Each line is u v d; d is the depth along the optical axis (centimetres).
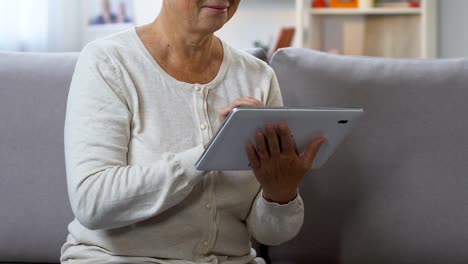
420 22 420
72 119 154
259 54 193
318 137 146
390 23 425
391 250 182
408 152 183
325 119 141
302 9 420
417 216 181
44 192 184
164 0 161
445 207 180
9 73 189
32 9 418
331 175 185
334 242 184
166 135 156
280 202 157
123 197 146
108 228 151
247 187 161
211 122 161
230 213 162
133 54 159
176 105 158
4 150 186
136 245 154
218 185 158
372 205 183
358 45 430
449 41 425
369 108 185
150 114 156
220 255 162
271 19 454
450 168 181
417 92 184
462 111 182
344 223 184
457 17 422
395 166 183
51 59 192
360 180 183
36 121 186
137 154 154
